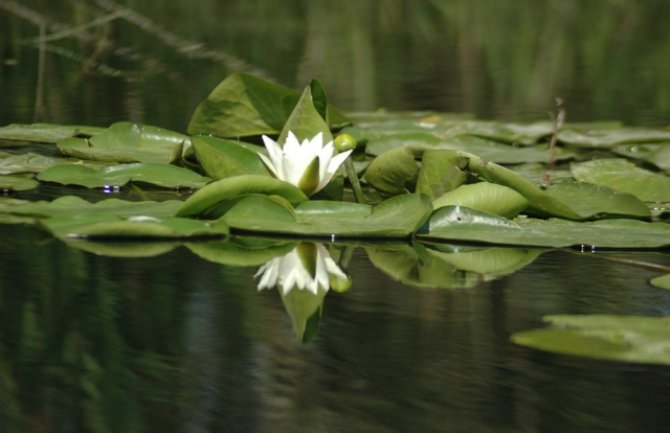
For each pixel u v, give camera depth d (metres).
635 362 4.80
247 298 4.95
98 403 4.70
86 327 4.85
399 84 7.72
